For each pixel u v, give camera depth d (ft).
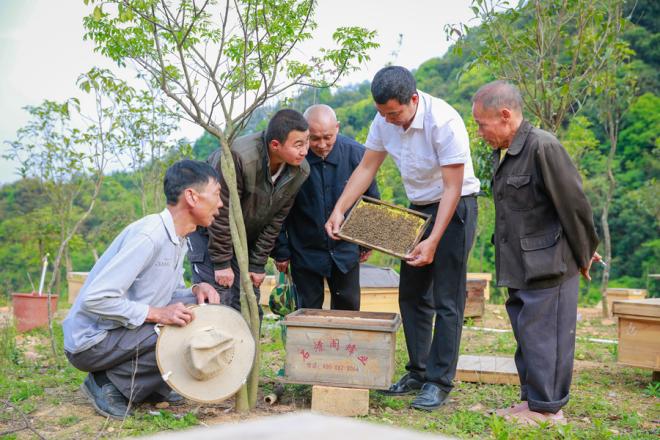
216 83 12.95
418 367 14.90
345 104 75.41
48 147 31.81
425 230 14.15
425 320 14.90
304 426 1.69
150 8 13.39
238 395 13.04
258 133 14.28
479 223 51.75
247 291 13.12
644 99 90.07
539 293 12.41
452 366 13.89
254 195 14.24
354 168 16.19
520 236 12.51
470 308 28.07
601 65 23.98
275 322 24.88
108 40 13.56
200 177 12.58
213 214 12.89
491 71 25.50
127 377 12.54
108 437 11.33
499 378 15.94
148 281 12.53
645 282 82.17
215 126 13.03
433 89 86.69
